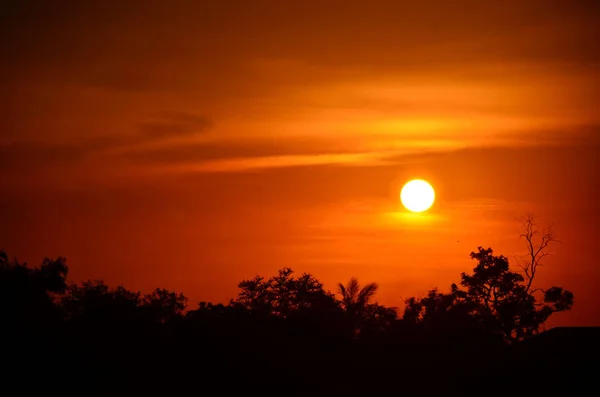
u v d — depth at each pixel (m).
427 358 91.12
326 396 81.75
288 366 82.56
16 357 67.94
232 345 81.25
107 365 73.25
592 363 87.56
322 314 93.19
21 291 71.44
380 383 87.25
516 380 86.81
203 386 77.06
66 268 75.44
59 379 68.44
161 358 77.62
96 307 79.25
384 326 98.56
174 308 90.38
